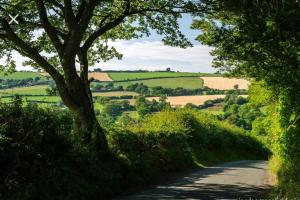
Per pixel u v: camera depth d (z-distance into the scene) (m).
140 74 124.69
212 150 47.34
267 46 16.16
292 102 18.84
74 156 15.60
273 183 22.05
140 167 20.80
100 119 22.80
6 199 11.77
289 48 15.16
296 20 14.97
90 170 16.09
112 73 122.62
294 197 12.28
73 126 18.30
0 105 13.81
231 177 25.09
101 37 24.78
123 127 23.09
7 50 22.09
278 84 18.31
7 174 12.38
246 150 63.97
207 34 19.98
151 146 25.34
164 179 22.73
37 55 18.47
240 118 94.81
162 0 20.09
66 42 18.94
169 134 29.64
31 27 20.64
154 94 108.50
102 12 22.69
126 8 20.36
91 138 18.09
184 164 29.89
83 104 18.92
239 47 18.38
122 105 83.75
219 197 16.67
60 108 15.99
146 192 17.66
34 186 12.76
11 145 12.74
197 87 120.00
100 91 108.75
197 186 20.27
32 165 13.30
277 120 25.59
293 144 18.78
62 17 21.61
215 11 19.12
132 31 24.66
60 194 13.59
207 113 59.22
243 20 17.08
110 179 16.86
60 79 18.75
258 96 31.98
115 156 19.27
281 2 16.09
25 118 13.91
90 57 25.08
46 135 14.42
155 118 38.75
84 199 14.42
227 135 55.94
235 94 109.19
